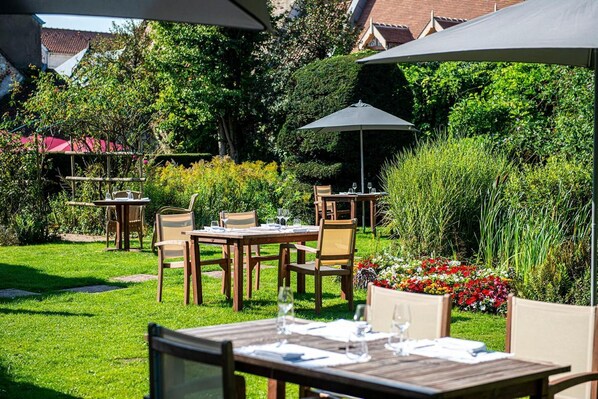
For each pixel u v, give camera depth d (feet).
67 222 65.87
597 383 15.31
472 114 66.03
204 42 94.22
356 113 62.95
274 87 96.63
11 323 30.17
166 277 41.98
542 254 33.81
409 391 11.30
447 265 36.17
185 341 12.21
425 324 16.52
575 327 15.76
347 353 13.24
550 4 19.48
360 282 38.17
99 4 16.81
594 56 22.53
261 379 22.75
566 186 36.24
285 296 14.16
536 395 12.83
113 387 21.74
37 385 21.86
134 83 72.95
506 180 39.63
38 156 61.21
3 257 50.08
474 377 12.03
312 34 97.76
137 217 56.44
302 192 72.43
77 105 65.41
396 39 102.99
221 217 38.73
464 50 18.76
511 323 16.55
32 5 17.10
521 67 64.64
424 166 40.27
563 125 47.16
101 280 40.91
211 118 95.20
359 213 72.69
